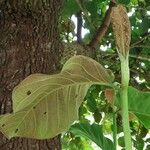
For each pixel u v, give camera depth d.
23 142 1.10
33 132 0.66
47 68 1.19
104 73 0.61
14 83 1.15
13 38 1.18
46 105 0.64
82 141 1.82
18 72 1.16
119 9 0.56
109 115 1.75
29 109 0.64
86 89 0.62
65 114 0.65
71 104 0.64
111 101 0.71
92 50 1.44
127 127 0.57
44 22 1.21
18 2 1.18
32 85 0.60
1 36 1.19
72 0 1.53
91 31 1.68
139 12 1.79
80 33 1.66
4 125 0.65
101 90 1.67
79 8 1.56
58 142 1.17
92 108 1.69
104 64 1.70
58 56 1.27
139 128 1.73
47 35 1.22
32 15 1.20
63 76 0.60
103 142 0.85
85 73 0.60
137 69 1.78
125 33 0.56
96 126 0.87
